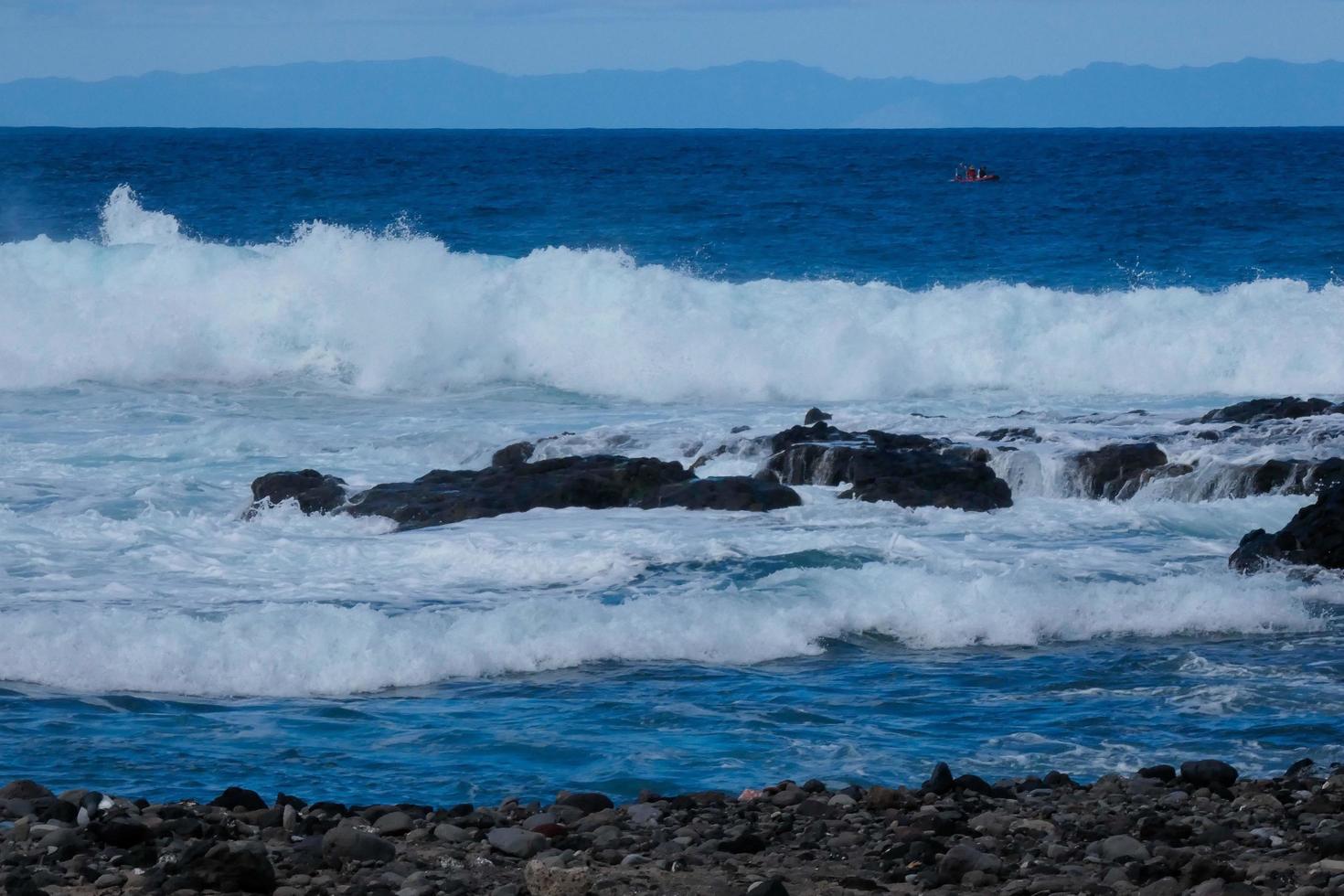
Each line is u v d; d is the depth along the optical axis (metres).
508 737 23.02
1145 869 15.31
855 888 15.12
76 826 17.27
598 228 118.00
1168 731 23.59
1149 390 64.44
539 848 16.52
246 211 131.00
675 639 28.22
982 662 27.95
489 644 27.28
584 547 35.12
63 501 40.66
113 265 70.94
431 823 17.64
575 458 42.75
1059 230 115.44
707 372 63.66
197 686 25.61
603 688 25.95
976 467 41.75
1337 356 64.25
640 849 16.69
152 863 15.66
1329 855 16.20
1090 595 30.84
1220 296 71.56
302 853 15.92
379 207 135.38
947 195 159.75
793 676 26.91
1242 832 17.48
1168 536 38.03
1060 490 42.91
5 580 32.03
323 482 40.84
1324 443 44.00
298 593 31.34
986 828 17.52
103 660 25.86
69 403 58.06
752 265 96.38
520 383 64.88
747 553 34.50
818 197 152.50
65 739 22.56
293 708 24.66
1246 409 49.19
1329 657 28.27
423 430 52.88
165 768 21.27
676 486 40.47
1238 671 27.19
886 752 22.47
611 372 64.12
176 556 34.41
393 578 32.81
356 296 66.50
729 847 16.64
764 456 45.03
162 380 63.50
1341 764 21.41
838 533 36.84
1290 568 33.59
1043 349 66.31
